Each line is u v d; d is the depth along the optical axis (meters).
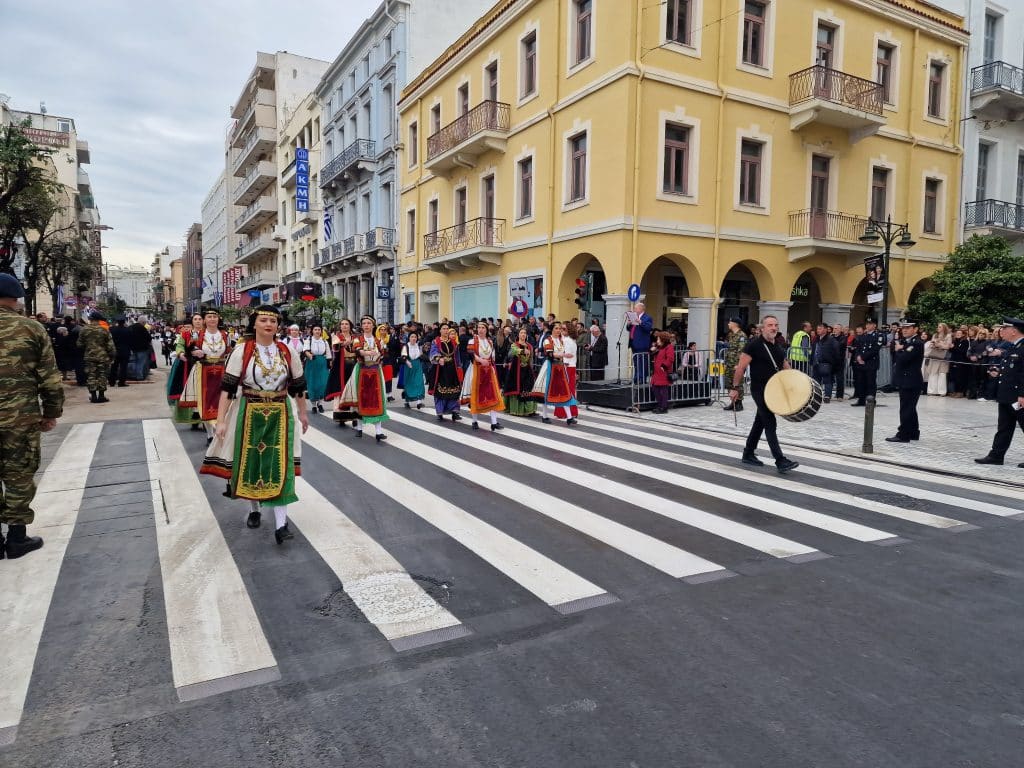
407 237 28.91
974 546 5.25
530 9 19.88
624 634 3.67
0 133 14.94
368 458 8.42
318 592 4.23
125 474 7.50
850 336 18.31
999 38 24.20
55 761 2.61
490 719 2.88
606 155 16.92
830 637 3.66
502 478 7.38
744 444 9.81
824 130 19.69
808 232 19.28
